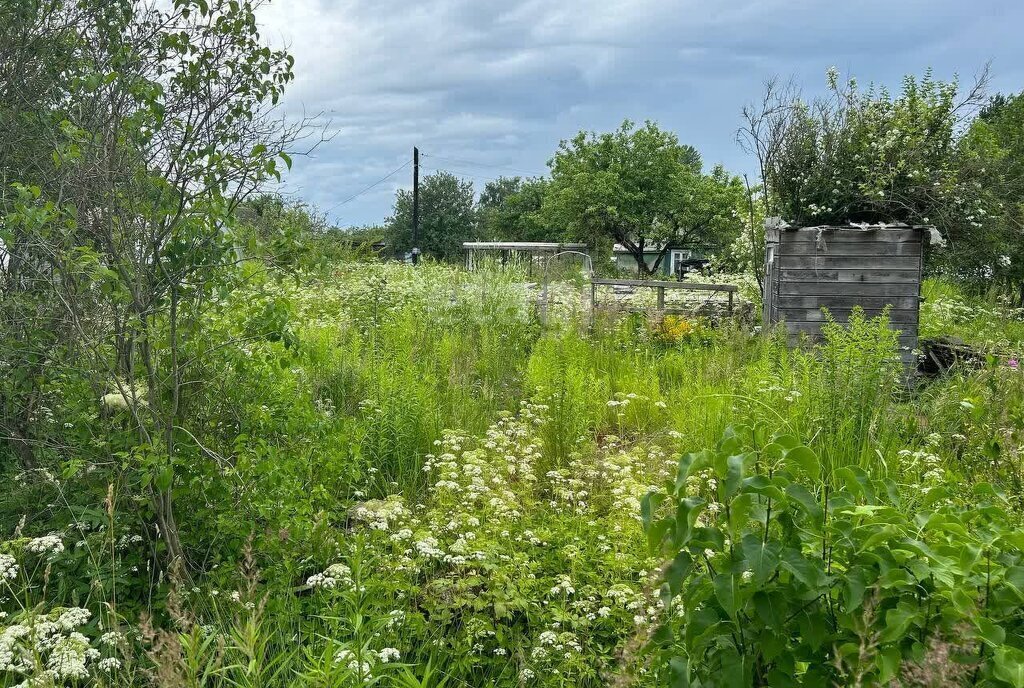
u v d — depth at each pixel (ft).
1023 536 7.46
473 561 13.04
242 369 14.51
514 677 11.64
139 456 12.48
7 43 17.07
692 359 32.68
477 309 40.14
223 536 13.84
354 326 36.70
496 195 267.39
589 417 24.22
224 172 14.06
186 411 14.56
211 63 15.14
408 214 190.39
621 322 39.63
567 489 17.30
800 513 8.10
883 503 9.09
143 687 10.55
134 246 13.43
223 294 13.99
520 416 23.41
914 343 35.70
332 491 16.93
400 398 21.79
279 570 12.82
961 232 52.75
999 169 54.39
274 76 15.56
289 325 15.02
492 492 16.22
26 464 16.11
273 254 14.74
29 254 15.48
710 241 145.69
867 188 49.88
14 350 14.62
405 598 12.48
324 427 15.60
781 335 34.19
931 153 51.47
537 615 12.46
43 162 16.61
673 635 8.57
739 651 7.78
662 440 22.12
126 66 15.66
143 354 13.87
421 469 19.65
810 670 7.70
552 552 14.34
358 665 9.76
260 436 14.90
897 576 7.34
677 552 7.75
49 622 10.38
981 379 23.52
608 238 143.84
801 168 50.88
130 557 13.57
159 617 12.40
